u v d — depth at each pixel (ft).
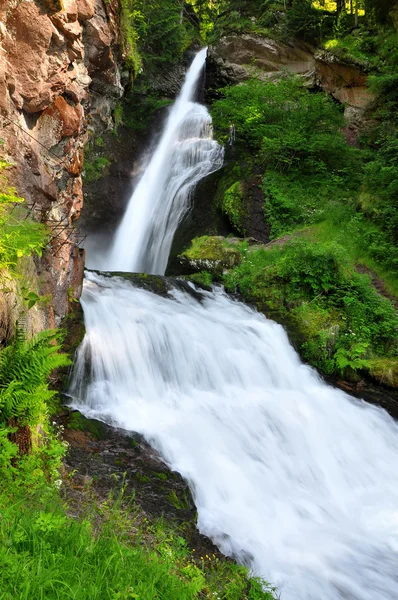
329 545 22.07
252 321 40.96
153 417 27.27
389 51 72.18
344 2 91.56
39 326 22.12
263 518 22.88
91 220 72.08
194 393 31.37
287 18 90.53
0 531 11.78
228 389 32.89
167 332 34.09
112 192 74.13
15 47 24.47
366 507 26.03
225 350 35.50
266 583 18.16
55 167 28.45
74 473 19.90
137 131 85.97
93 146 72.59
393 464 30.25
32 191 25.30
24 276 20.58
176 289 43.16
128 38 46.09
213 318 39.86
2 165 20.65
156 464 22.62
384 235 53.16
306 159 68.80
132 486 20.44
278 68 90.58
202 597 15.26
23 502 14.26
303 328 41.88
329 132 73.10
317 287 45.06
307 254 46.29
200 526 20.72
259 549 20.62
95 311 33.45
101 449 22.66
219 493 23.31
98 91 44.83
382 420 34.22
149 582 12.38
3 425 15.97
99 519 16.84
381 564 21.22
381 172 56.44
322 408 33.47
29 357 16.55
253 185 64.75
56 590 10.57
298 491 25.76
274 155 67.97
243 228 58.34
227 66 92.68
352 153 69.26
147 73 97.09
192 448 25.23
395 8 73.97
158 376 31.17
